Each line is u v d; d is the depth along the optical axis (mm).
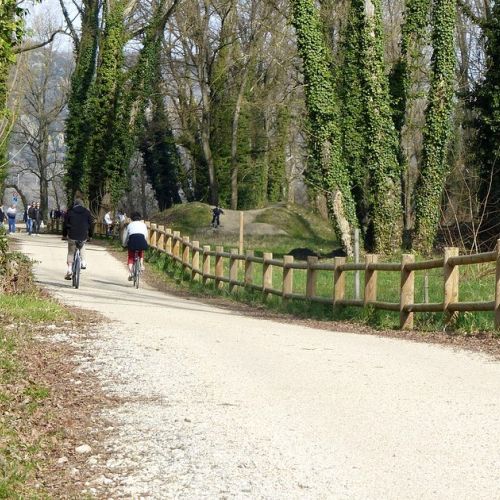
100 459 7137
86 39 61906
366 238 40188
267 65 64438
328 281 27453
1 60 15531
